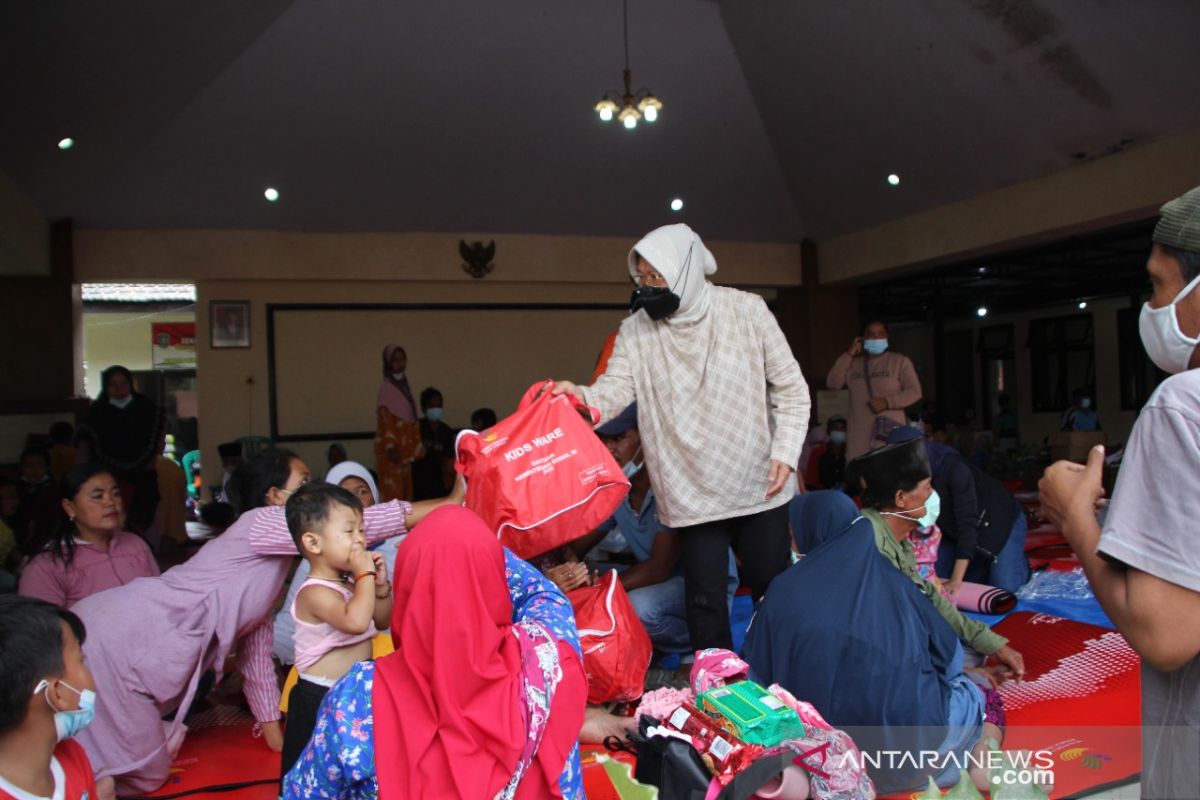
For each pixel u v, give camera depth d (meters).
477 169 10.27
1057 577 5.24
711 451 3.20
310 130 9.30
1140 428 1.33
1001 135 8.66
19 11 6.02
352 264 10.95
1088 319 17.83
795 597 2.72
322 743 1.64
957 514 4.50
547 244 11.61
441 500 3.36
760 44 9.04
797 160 10.74
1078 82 7.64
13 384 9.78
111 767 2.86
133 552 3.64
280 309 10.90
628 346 3.33
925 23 7.78
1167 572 1.26
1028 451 15.20
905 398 7.86
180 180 9.65
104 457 7.31
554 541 2.94
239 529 3.13
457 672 1.57
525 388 11.74
